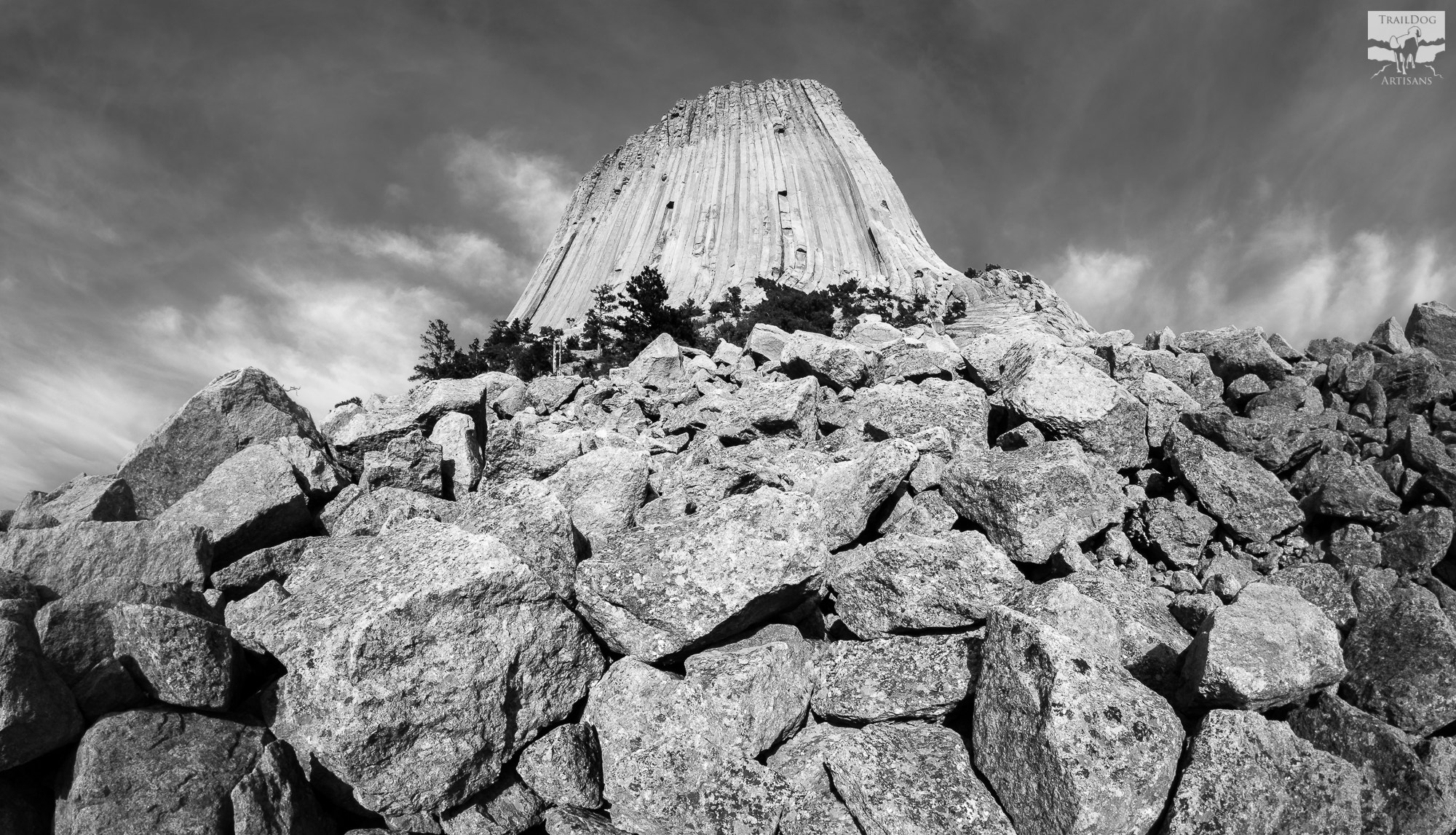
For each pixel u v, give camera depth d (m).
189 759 5.26
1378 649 6.57
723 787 5.43
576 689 6.12
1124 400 9.88
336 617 5.58
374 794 5.27
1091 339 15.55
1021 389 10.24
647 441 12.12
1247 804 4.92
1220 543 9.02
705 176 179.12
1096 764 4.74
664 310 54.31
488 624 5.70
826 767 5.68
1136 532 9.16
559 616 6.09
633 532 6.78
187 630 5.60
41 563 6.40
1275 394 11.98
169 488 8.71
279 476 7.98
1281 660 5.59
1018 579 6.58
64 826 5.01
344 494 8.65
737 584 5.93
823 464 8.69
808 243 153.12
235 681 5.93
